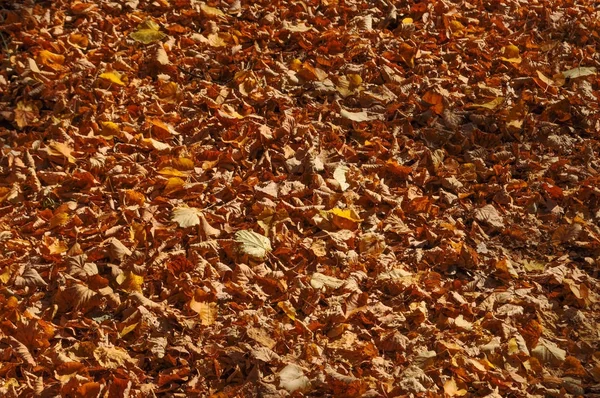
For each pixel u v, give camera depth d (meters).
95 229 2.75
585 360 2.56
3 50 3.22
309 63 3.21
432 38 3.29
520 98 3.12
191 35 3.29
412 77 3.15
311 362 2.50
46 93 3.09
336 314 2.58
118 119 3.04
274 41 3.28
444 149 3.01
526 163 2.97
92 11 3.35
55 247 2.71
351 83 3.14
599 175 2.92
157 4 3.38
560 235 2.79
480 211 2.83
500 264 2.71
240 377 2.49
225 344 2.54
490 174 2.95
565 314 2.63
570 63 3.24
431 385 2.47
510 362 2.53
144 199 2.82
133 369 2.49
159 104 3.08
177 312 2.60
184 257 2.68
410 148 2.99
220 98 3.09
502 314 2.61
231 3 3.41
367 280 2.68
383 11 3.41
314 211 2.80
